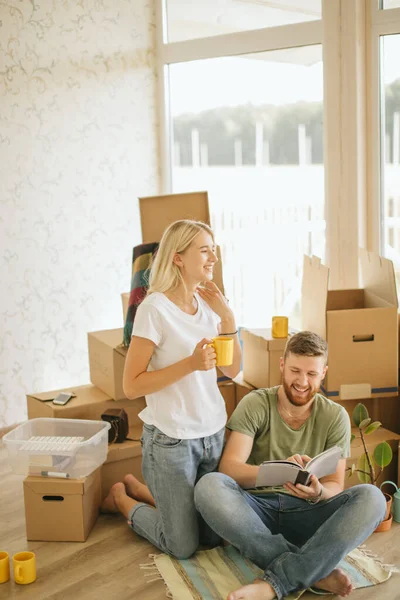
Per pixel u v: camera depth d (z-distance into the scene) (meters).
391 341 2.89
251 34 3.75
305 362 2.32
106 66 3.91
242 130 3.93
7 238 3.61
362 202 3.54
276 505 2.36
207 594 2.22
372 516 2.16
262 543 2.19
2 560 2.30
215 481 2.28
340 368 2.88
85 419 2.90
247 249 4.02
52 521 2.57
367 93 3.48
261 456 2.47
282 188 3.83
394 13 3.33
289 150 3.78
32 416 3.02
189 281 2.34
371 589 2.26
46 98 3.69
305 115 3.69
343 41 3.42
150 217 3.13
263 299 4.01
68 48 3.74
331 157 3.55
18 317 3.69
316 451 2.45
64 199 3.82
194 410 2.33
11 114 3.56
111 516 2.77
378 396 2.92
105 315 4.09
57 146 3.76
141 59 4.06
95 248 3.99
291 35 3.61
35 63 3.63
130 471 2.91
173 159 4.21
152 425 2.38
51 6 3.65
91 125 3.89
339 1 3.39
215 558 2.43
